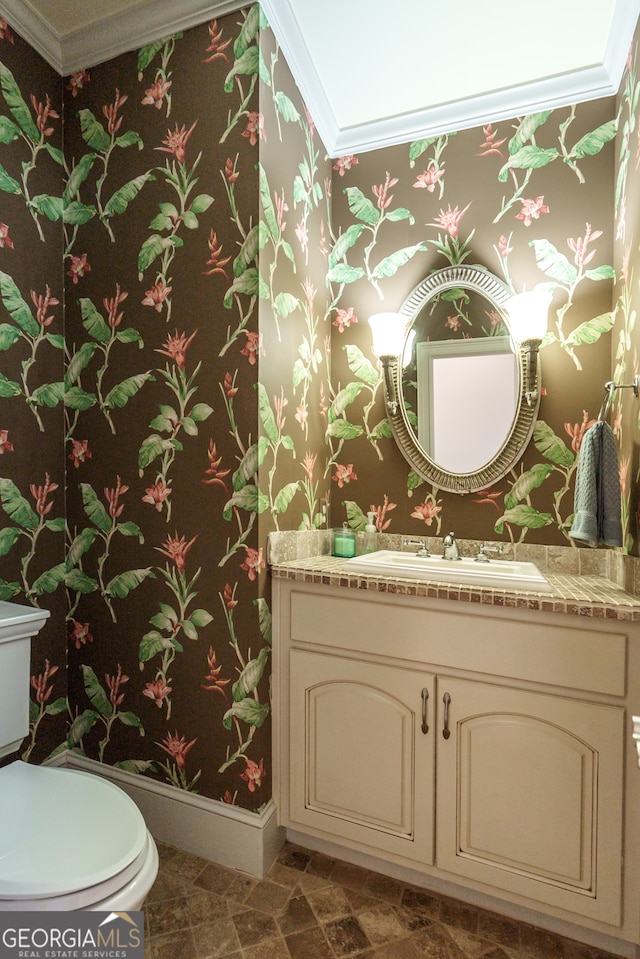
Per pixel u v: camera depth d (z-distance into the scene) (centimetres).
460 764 138
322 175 206
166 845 163
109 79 175
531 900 132
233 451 154
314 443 196
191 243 160
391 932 132
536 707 129
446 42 166
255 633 152
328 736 154
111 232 174
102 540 176
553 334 180
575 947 129
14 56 166
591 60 171
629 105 157
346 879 150
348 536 196
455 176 195
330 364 213
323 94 190
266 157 155
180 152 162
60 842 98
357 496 208
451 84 184
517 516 183
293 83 176
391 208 205
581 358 176
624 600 125
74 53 178
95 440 177
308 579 155
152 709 167
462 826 138
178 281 162
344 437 210
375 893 145
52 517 178
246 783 153
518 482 184
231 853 154
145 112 168
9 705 131
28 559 170
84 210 179
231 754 155
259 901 141
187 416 161
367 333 208
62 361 182
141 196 169
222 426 156
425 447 196
